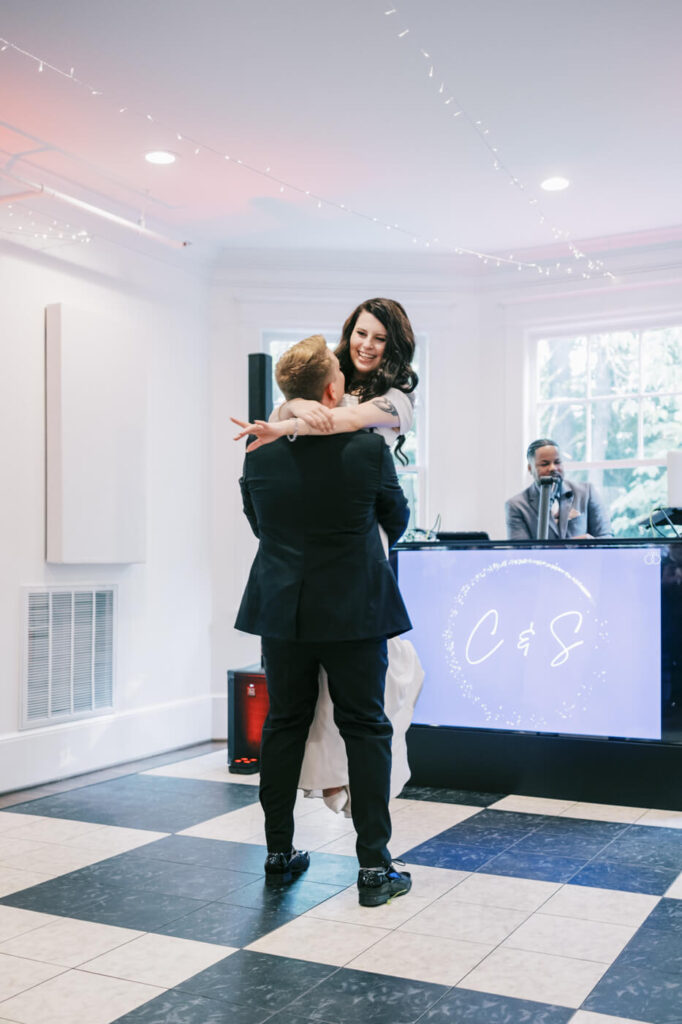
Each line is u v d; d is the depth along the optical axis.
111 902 2.67
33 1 3.33
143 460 5.28
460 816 3.61
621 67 3.87
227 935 2.41
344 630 2.57
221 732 5.87
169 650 5.62
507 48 3.71
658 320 6.14
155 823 3.62
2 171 4.06
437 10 3.43
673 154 4.75
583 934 2.40
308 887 2.78
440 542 4.11
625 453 6.32
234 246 6.05
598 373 6.40
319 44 3.65
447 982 2.12
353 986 2.10
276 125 4.37
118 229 5.33
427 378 6.45
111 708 5.14
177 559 5.72
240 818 3.67
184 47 3.66
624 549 3.79
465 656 4.05
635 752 3.75
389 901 2.64
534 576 3.94
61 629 4.84
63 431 4.77
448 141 4.57
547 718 3.91
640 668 3.76
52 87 3.96
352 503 2.59
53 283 4.91
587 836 3.32
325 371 2.68
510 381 6.44
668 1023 1.91
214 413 6.07
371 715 2.66
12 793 4.40
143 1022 1.93
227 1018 1.95
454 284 6.48
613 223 5.79
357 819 2.66
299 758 2.81
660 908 2.59
